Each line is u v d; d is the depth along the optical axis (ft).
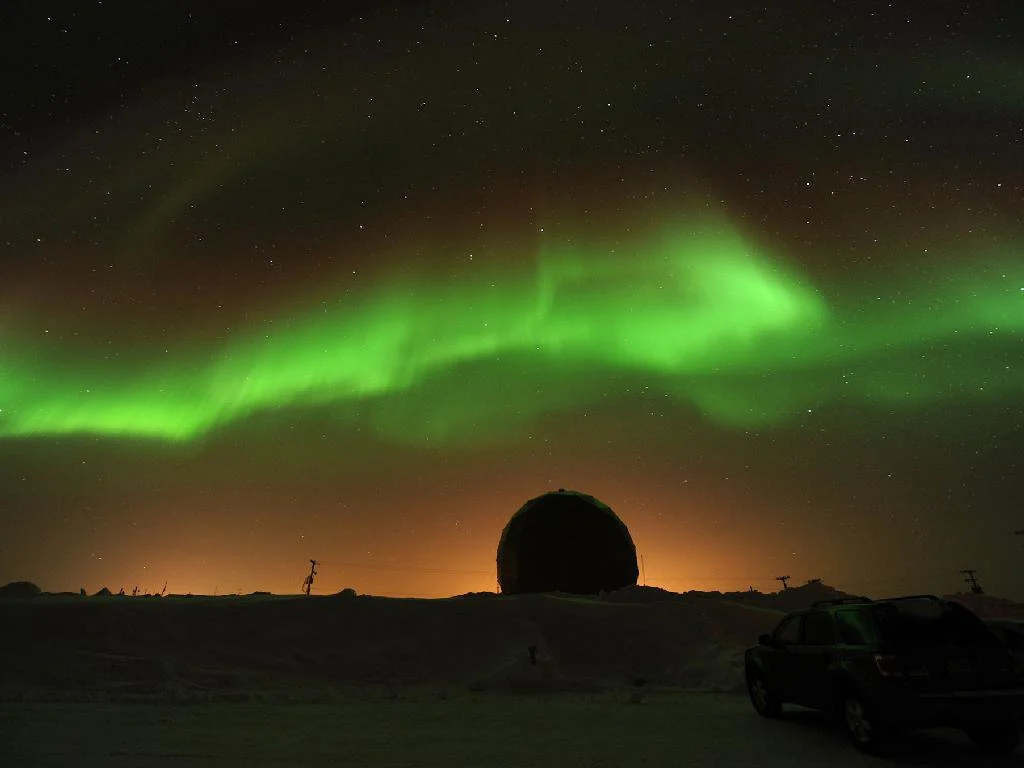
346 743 28.09
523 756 25.18
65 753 25.29
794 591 86.63
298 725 33.19
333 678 56.75
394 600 77.51
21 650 58.29
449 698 47.39
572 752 25.88
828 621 28.50
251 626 68.03
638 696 44.39
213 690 50.01
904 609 26.04
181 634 64.80
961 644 24.12
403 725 33.37
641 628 69.15
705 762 23.50
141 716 35.65
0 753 25.09
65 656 56.90
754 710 37.22
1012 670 23.65
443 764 23.79
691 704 41.57
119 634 62.90
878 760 23.31
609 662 62.03
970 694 22.63
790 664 30.58
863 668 24.44
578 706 41.45
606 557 104.68
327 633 67.51
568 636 67.21
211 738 29.04
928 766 22.34
